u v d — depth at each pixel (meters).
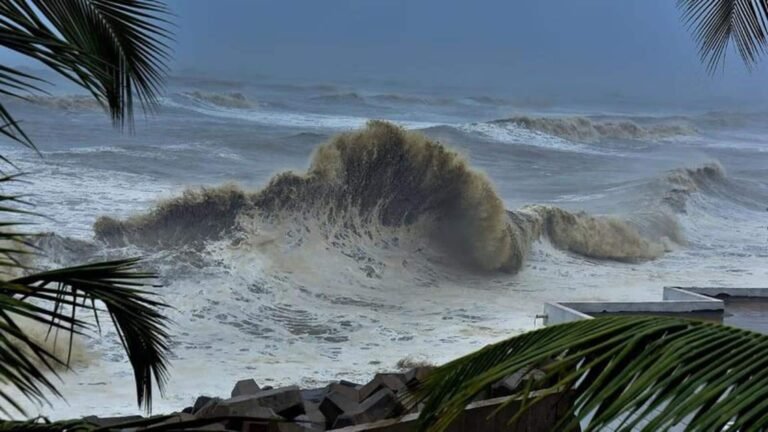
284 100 105.00
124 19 5.93
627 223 49.78
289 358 24.56
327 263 37.94
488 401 5.57
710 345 2.73
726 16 8.99
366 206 40.72
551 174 65.25
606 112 119.81
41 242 34.16
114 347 22.08
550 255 42.72
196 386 21.16
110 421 5.28
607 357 2.79
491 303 33.56
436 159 41.53
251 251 36.53
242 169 56.56
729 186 61.09
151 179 49.97
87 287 4.32
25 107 67.38
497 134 80.00
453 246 40.62
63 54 4.04
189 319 28.59
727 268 41.72
